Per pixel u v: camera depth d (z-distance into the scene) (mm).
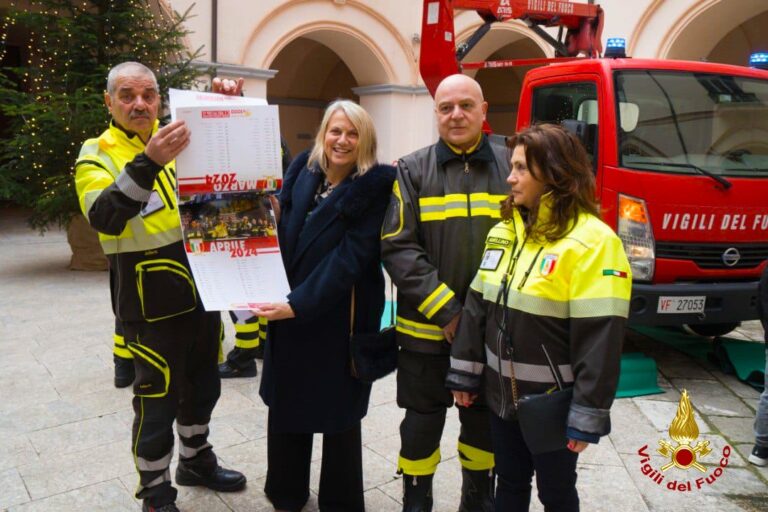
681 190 4387
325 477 2695
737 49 12609
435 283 2404
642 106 4617
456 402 2486
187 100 2348
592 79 4746
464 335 2291
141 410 2602
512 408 2129
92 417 3865
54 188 7586
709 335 5914
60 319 5996
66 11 8594
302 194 2588
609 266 1938
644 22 10391
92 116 7266
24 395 4188
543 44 12703
